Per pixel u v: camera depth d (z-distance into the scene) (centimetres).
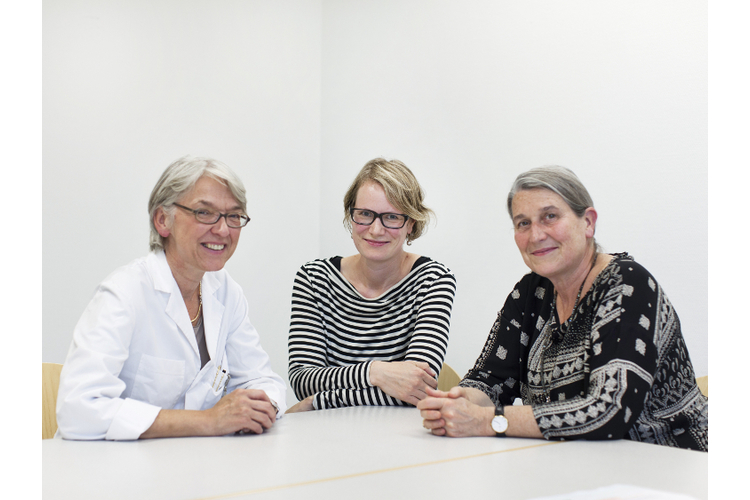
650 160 237
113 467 101
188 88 352
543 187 142
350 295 200
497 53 300
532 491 89
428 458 109
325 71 404
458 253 314
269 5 385
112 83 327
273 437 128
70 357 128
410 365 172
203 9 359
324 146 404
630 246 244
